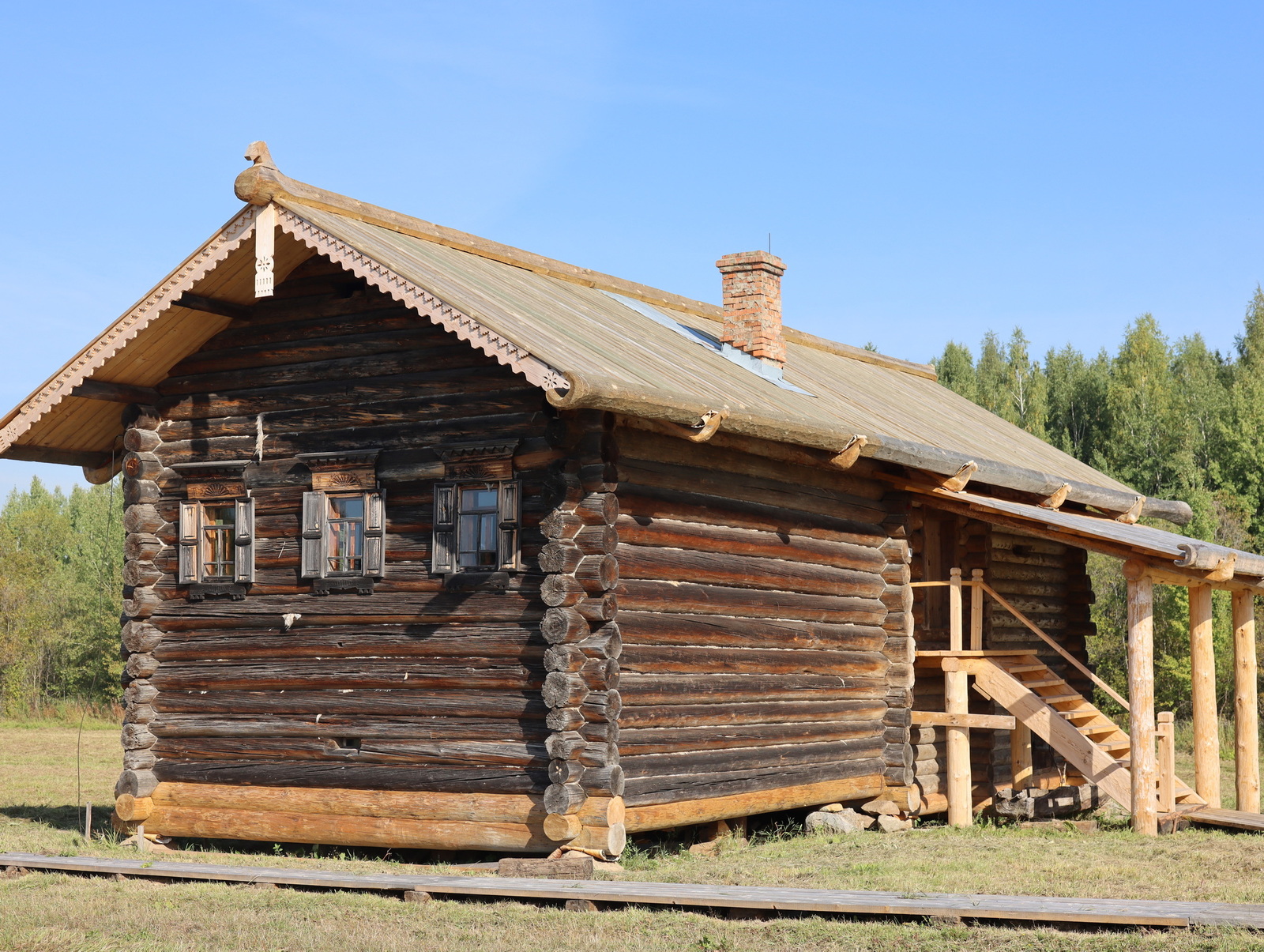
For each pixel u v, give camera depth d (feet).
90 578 173.37
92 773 81.20
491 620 43.91
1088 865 42.60
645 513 44.68
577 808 41.16
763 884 39.09
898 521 58.13
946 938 31.01
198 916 35.50
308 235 44.24
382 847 46.01
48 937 32.99
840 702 54.19
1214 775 56.44
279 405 49.37
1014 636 67.92
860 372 76.48
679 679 45.52
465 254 53.57
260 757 47.93
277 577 48.57
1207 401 188.03
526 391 44.42
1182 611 108.37
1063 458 78.69
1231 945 28.89
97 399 51.01
